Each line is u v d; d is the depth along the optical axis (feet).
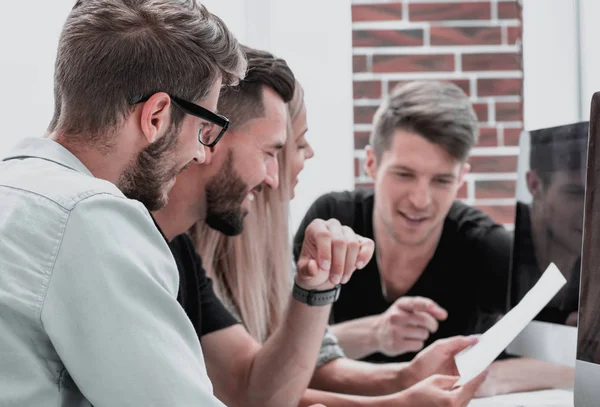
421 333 6.48
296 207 7.95
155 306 2.68
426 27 7.95
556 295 4.71
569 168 4.69
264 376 4.71
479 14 7.97
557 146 4.83
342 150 7.96
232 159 4.48
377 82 7.96
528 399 4.49
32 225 2.67
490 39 7.98
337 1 7.96
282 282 5.41
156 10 3.07
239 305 5.29
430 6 7.95
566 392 4.64
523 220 5.21
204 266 5.20
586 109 8.04
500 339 4.37
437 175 6.89
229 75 3.33
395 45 7.96
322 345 5.48
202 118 3.16
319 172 7.95
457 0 7.95
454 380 4.47
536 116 8.10
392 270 7.14
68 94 3.02
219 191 4.51
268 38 7.89
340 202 7.30
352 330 6.72
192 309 4.72
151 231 2.85
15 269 2.61
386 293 7.20
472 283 7.03
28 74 7.20
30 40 7.20
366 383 5.16
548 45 8.05
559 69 8.05
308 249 4.65
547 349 4.76
